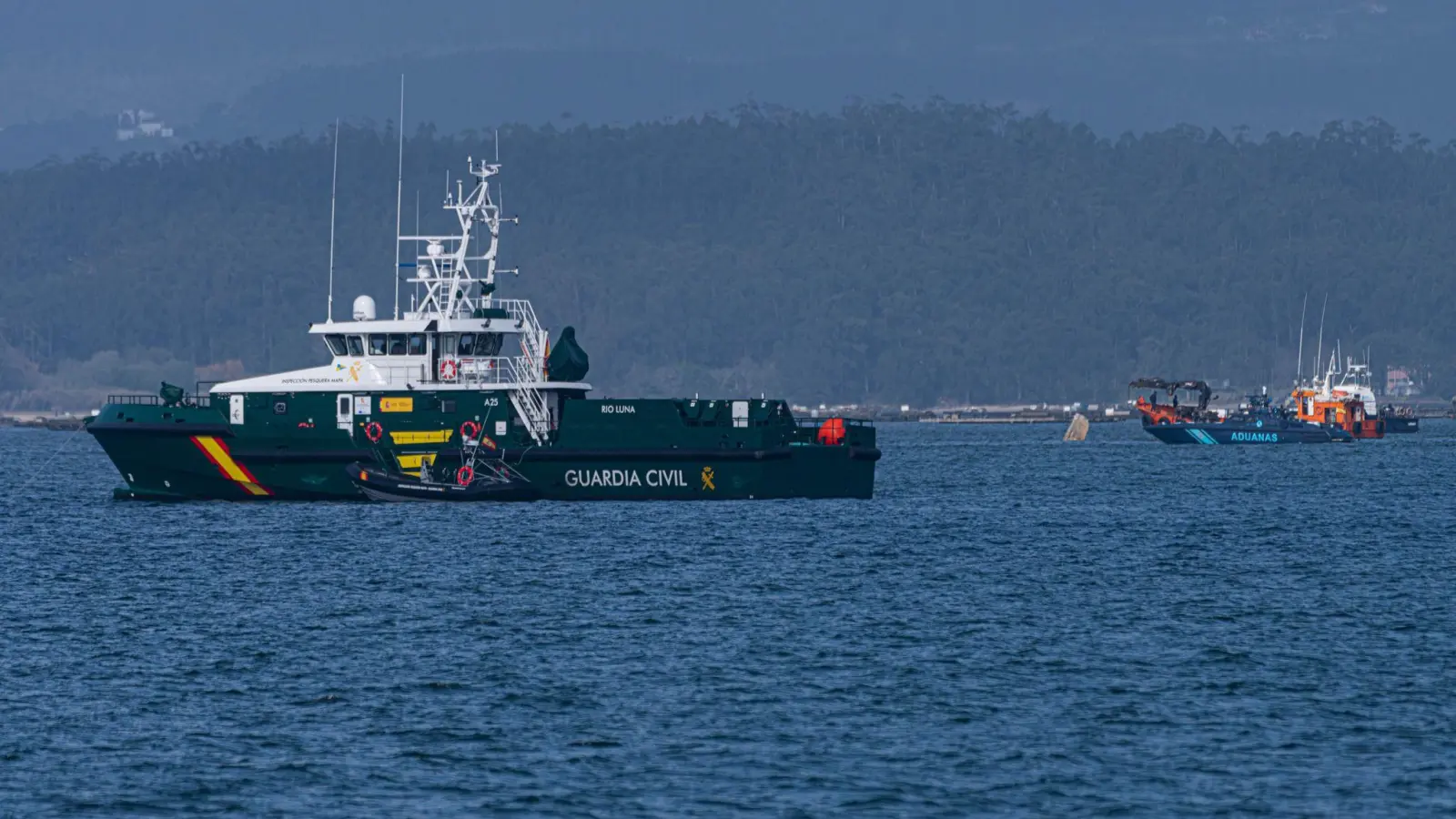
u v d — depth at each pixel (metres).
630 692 153.62
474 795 125.06
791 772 130.25
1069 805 123.06
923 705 148.88
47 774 130.00
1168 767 131.38
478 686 155.75
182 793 125.75
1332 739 138.50
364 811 121.94
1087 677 159.50
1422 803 123.31
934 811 121.94
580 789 126.31
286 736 139.50
